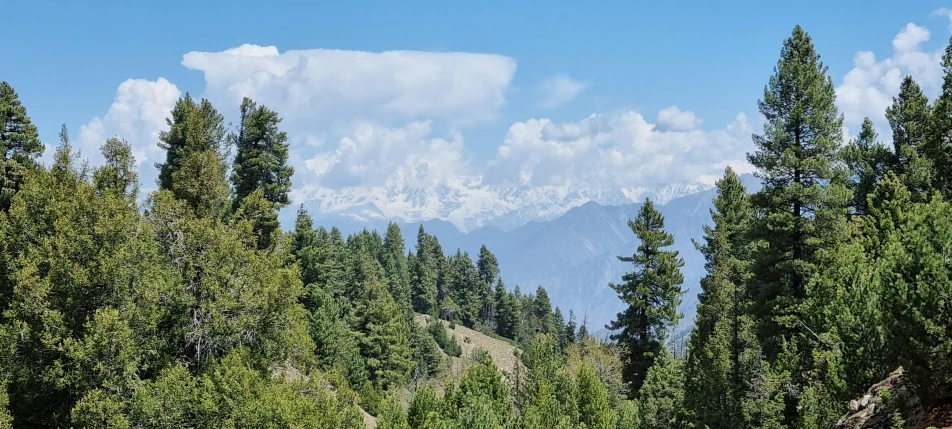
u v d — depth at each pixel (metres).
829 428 17.91
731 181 53.75
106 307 21.91
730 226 50.66
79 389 21.23
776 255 31.64
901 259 13.88
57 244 22.28
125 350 21.34
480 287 154.25
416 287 140.00
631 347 52.28
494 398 34.94
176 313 24.84
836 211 30.25
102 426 20.09
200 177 36.25
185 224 27.41
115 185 30.28
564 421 30.66
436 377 78.56
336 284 93.19
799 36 34.00
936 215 14.14
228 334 25.58
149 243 25.09
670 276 50.81
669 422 31.89
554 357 40.50
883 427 13.82
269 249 33.19
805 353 25.59
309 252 59.47
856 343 17.34
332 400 25.39
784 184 32.12
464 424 27.66
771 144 32.16
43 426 22.34
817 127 31.61
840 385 17.91
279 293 27.22
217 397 21.86
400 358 68.00
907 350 13.05
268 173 51.25
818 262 29.64
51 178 26.50
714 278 40.78
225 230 28.22
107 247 23.33
